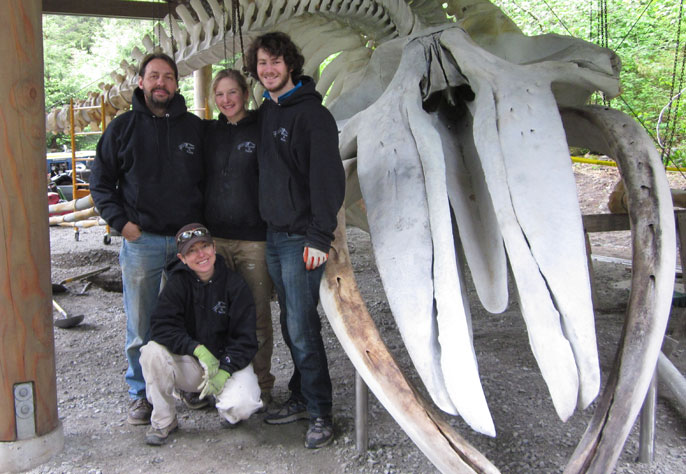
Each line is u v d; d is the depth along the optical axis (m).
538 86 3.68
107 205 3.62
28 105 3.20
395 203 3.32
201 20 5.83
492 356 4.74
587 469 2.42
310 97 3.27
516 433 3.50
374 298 6.48
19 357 3.22
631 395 2.57
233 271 3.57
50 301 3.38
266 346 3.87
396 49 4.91
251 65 3.37
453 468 2.37
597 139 3.99
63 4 9.33
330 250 3.30
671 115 12.60
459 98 4.04
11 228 3.18
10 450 3.21
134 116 3.62
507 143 3.34
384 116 3.80
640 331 2.76
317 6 5.54
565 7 14.76
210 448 3.45
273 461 3.30
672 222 3.12
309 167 3.21
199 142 3.74
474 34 5.35
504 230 3.03
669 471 3.10
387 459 3.27
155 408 3.45
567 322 2.73
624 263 8.06
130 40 28.39
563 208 3.06
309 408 3.51
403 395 2.60
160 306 3.44
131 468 3.24
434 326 2.84
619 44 13.56
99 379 4.51
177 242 3.37
